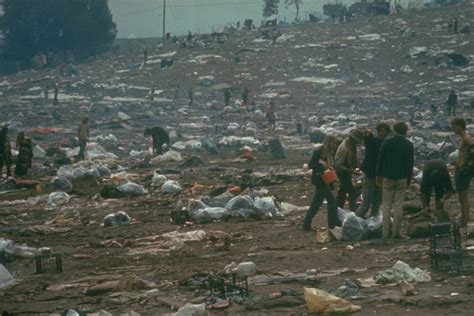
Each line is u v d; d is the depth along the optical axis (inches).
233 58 3612.2
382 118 2070.6
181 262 520.4
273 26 4505.4
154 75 3489.2
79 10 4783.5
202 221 707.4
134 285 434.6
